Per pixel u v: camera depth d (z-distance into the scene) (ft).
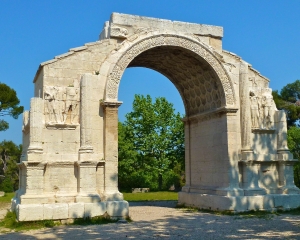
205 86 83.35
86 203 63.36
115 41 72.18
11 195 144.87
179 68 85.81
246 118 77.20
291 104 176.14
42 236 50.72
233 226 57.62
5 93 156.66
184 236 49.16
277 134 80.53
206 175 83.20
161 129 185.06
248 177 75.72
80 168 64.90
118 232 53.11
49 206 61.26
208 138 83.25
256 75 81.71
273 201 75.15
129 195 140.05
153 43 73.46
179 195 90.89
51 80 67.41
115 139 68.54
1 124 163.43
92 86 68.85
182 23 77.51
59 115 66.64
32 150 63.26
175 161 183.73
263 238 46.75
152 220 66.08
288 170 79.15
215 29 79.87
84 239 47.80
